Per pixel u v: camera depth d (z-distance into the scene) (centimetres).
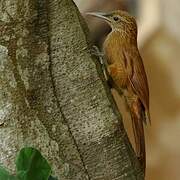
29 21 534
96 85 539
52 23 537
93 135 538
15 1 533
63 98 538
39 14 536
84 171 538
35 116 535
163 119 625
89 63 539
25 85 534
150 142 626
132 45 558
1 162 533
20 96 534
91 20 633
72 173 537
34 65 535
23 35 534
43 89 536
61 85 537
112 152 539
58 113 537
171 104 624
